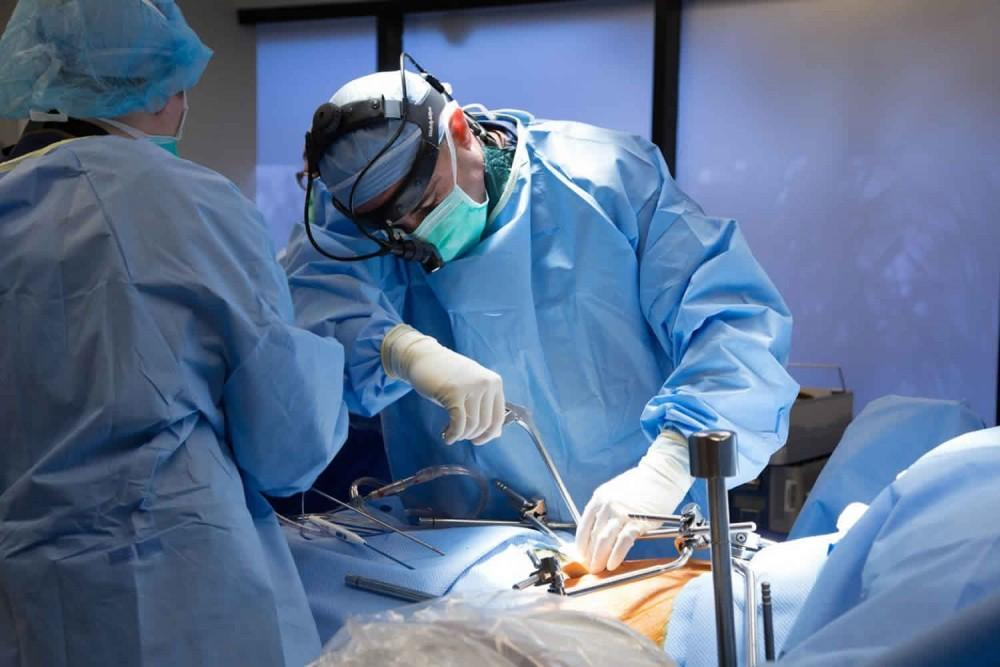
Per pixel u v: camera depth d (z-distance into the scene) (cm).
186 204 123
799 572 121
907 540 88
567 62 444
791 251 410
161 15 134
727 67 415
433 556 149
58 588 116
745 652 110
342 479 200
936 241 383
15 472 123
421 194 151
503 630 70
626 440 171
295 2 478
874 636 78
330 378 130
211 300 120
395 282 176
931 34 379
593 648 69
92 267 119
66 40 131
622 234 170
